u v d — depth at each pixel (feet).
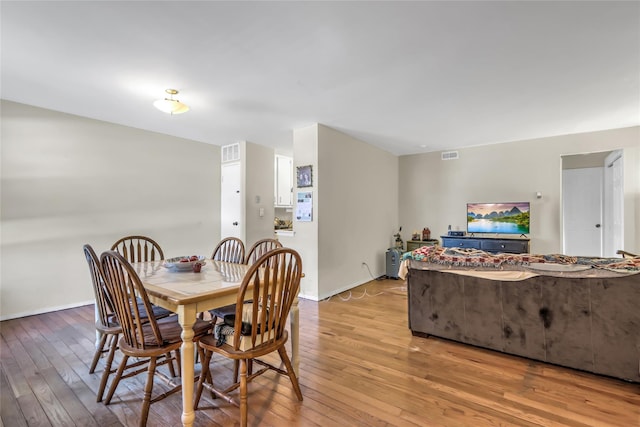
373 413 5.80
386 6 5.82
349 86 9.51
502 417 5.65
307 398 6.30
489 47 7.30
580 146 15.12
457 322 8.75
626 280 6.63
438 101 10.79
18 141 11.00
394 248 18.22
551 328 7.48
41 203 11.54
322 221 13.66
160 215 15.14
